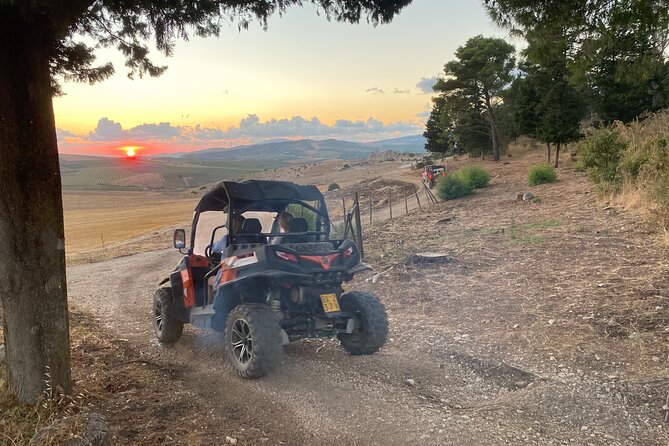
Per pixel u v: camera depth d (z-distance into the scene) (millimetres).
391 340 6531
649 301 6750
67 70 5141
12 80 3547
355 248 5895
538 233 12750
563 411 4312
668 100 29797
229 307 5801
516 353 5688
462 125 60750
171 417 4316
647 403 4340
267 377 5371
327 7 4875
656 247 9711
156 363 6121
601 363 5199
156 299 7176
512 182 29844
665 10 5168
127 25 4707
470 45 55625
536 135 34875
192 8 4422
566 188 21797
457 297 8164
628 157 16312
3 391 3910
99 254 26688
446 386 5086
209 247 6734
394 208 32000
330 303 5508
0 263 3766
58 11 3383
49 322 3838
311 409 4527
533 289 8055
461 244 12672
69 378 4012
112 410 4402
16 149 3605
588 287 7750
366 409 4508
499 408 4426
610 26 5516
